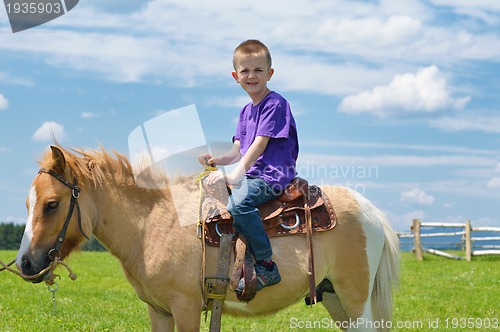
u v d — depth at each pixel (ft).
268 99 16.28
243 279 15.48
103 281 40.37
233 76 17.08
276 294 16.34
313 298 16.39
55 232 14.82
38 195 14.73
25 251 14.53
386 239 17.99
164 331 16.33
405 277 45.55
